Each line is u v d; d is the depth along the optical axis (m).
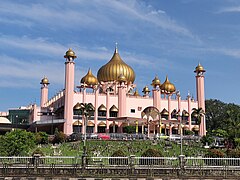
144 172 34.94
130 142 69.44
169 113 99.62
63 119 89.19
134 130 87.50
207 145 68.62
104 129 93.31
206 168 35.66
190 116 100.75
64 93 92.88
